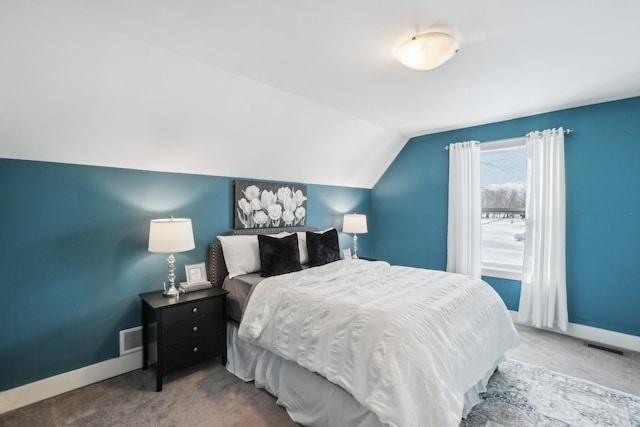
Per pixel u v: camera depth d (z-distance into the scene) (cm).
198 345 232
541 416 188
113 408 194
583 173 302
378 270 279
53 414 188
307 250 323
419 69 201
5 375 193
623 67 219
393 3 148
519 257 357
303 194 385
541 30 172
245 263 278
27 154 199
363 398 143
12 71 164
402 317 161
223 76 224
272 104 269
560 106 303
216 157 285
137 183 249
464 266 371
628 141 281
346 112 319
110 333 234
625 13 156
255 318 214
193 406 197
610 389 216
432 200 416
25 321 200
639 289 278
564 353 272
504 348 224
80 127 204
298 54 199
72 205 218
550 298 309
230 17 159
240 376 231
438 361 152
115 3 147
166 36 177
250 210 326
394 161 455
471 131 377
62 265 214
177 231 224
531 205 323
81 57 174
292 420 183
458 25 167
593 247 298
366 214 484
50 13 152
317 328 179
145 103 213
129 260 244
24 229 200
